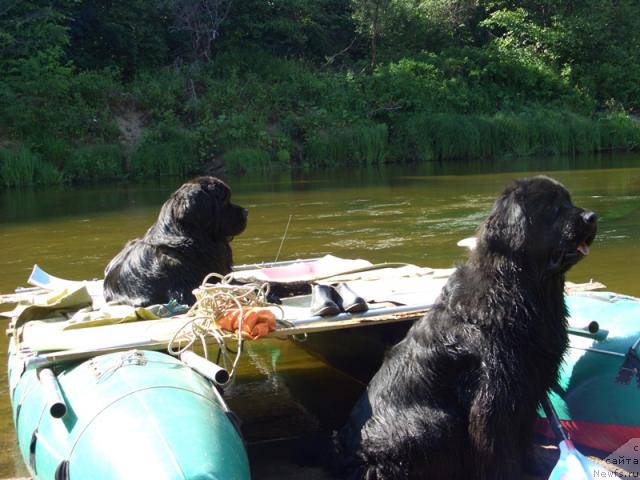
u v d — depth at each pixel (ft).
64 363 8.53
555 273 7.64
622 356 9.08
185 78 55.88
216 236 11.91
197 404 7.20
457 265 8.45
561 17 71.51
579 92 66.33
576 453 7.80
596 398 9.25
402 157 54.85
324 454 8.80
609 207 28.32
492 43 71.15
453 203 30.58
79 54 56.39
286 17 65.31
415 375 7.88
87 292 11.39
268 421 10.96
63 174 44.39
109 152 45.93
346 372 12.64
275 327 8.66
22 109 46.01
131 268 11.61
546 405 8.23
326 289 9.82
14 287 17.79
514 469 7.55
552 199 7.58
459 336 7.75
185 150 48.29
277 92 55.93
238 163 48.32
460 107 60.80
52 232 25.64
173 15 59.57
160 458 6.43
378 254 20.49
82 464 6.85
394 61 65.67
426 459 7.57
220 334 8.44
